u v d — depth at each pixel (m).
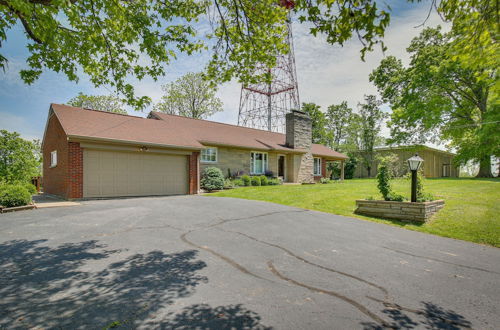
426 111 24.97
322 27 2.82
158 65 6.19
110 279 3.28
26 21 4.30
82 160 10.45
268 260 4.14
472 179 20.95
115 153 11.40
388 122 29.97
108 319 2.43
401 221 7.55
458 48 4.28
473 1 3.43
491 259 4.64
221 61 5.33
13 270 3.48
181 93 33.53
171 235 5.31
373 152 34.22
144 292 2.98
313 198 10.70
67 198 10.30
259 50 5.13
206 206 8.71
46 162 14.98
